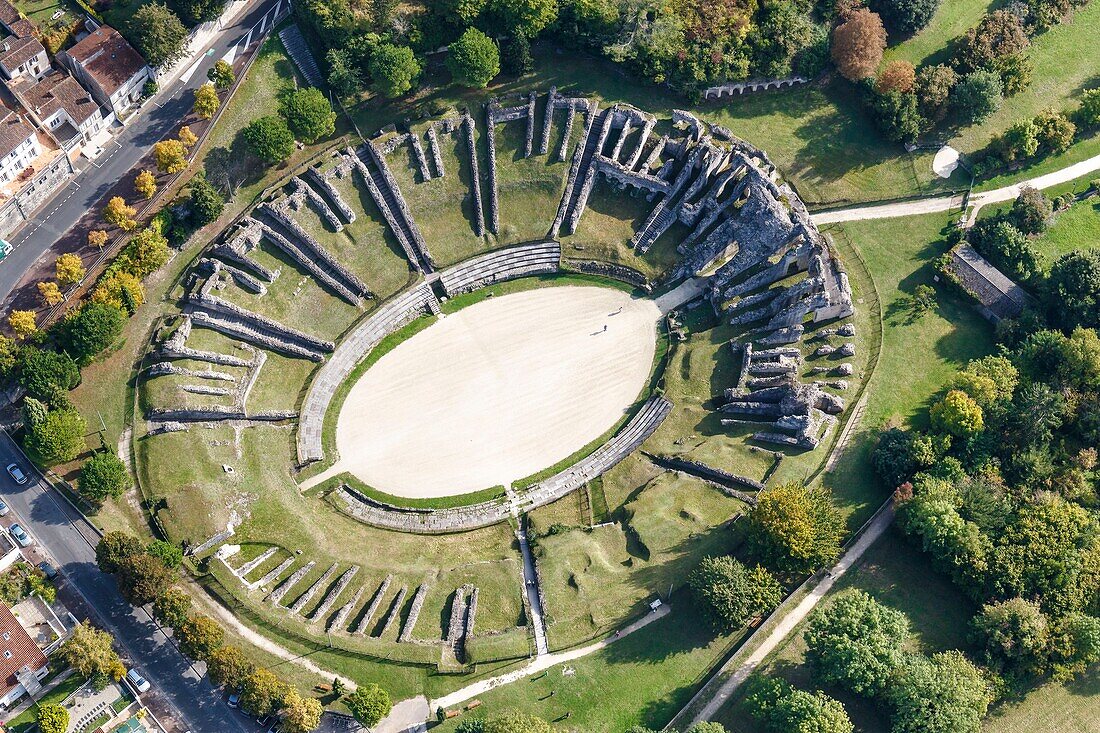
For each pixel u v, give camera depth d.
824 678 139.88
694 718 142.00
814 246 171.88
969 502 152.50
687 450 164.62
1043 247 184.12
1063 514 151.75
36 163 165.00
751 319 174.62
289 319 170.12
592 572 153.00
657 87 187.50
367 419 168.50
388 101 181.62
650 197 183.38
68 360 154.88
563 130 182.62
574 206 182.75
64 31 172.25
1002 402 163.62
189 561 149.25
